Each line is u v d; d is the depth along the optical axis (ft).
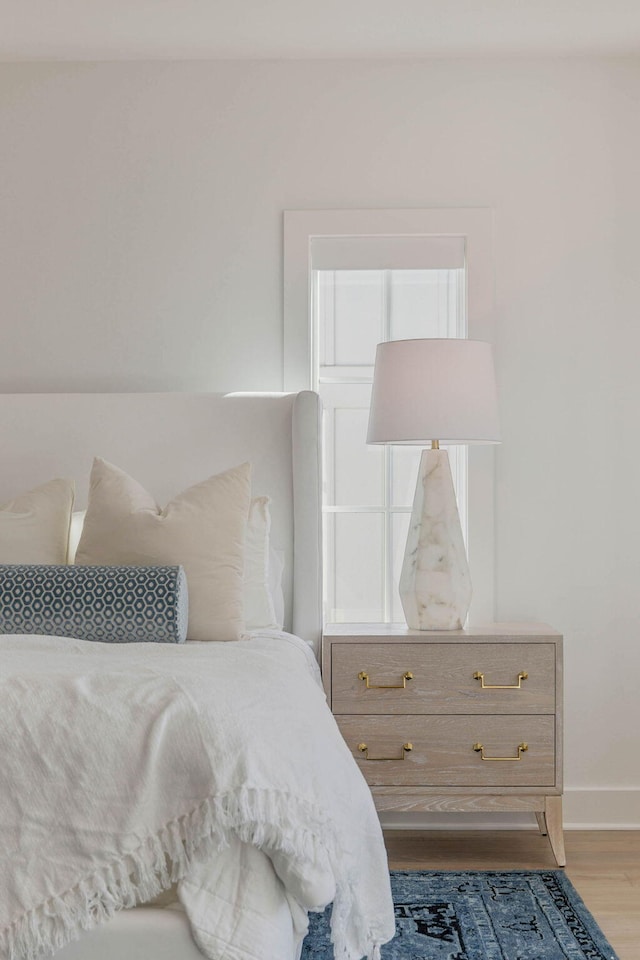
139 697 5.65
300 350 11.81
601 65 11.82
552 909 8.94
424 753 10.23
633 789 11.64
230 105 11.89
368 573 12.07
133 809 5.25
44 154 11.89
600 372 11.78
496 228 11.83
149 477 11.44
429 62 11.85
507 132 11.82
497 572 11.78
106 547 9.32
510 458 11.78
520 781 10.19
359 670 10.27
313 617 10.82
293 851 5.24
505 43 11.45
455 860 10.40
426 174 11.83
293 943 5.60
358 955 6.14
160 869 5.20
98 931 5.18
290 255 11.81
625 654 11.73
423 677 10.24
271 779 5.36
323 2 10.39
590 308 11.78
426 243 11.89
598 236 11.79
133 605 8.39
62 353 11.88
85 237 11.89
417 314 12.05
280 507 11.35
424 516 10.84
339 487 12.12
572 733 11.70
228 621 9.00
